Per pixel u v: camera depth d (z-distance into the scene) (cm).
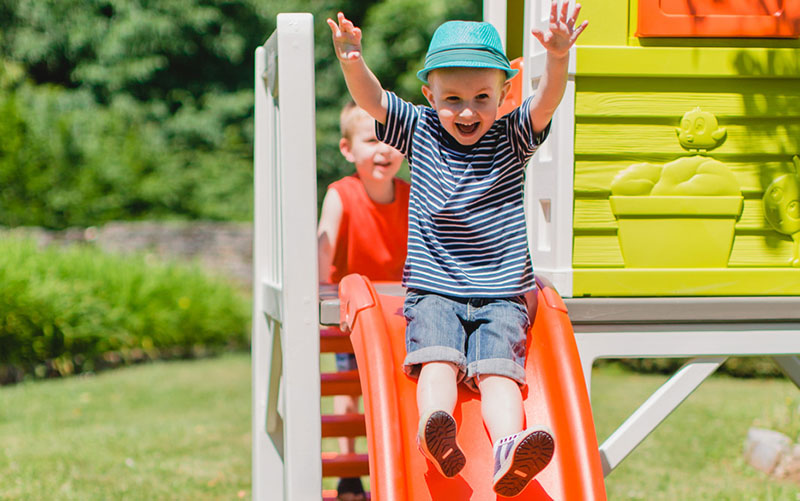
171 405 800
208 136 1778
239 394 855
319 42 1708
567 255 298
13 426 701
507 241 263
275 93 329
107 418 739
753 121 305
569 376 261
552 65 250
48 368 972
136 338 1062
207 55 1845
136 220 1543
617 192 299
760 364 968
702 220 303
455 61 252
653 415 304
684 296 302
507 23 415
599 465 246
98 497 492
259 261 407
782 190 306
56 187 1453
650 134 301
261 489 398
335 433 336
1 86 1544
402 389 258
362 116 381
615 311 298
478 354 254
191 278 1199
